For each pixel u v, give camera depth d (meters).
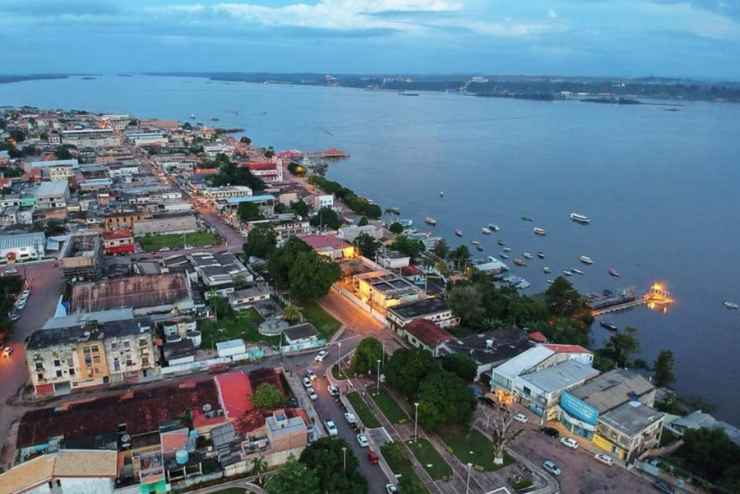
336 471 106.06
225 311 187.25
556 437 130.25
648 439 126.88
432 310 187.75
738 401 168.88
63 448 113.50
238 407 129.88
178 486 111.25
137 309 179.12
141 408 127.81
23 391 143.62
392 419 135.88
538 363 149.25
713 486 110.50
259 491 110.94
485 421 136.25
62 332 147.50
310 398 143.62
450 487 113.19
